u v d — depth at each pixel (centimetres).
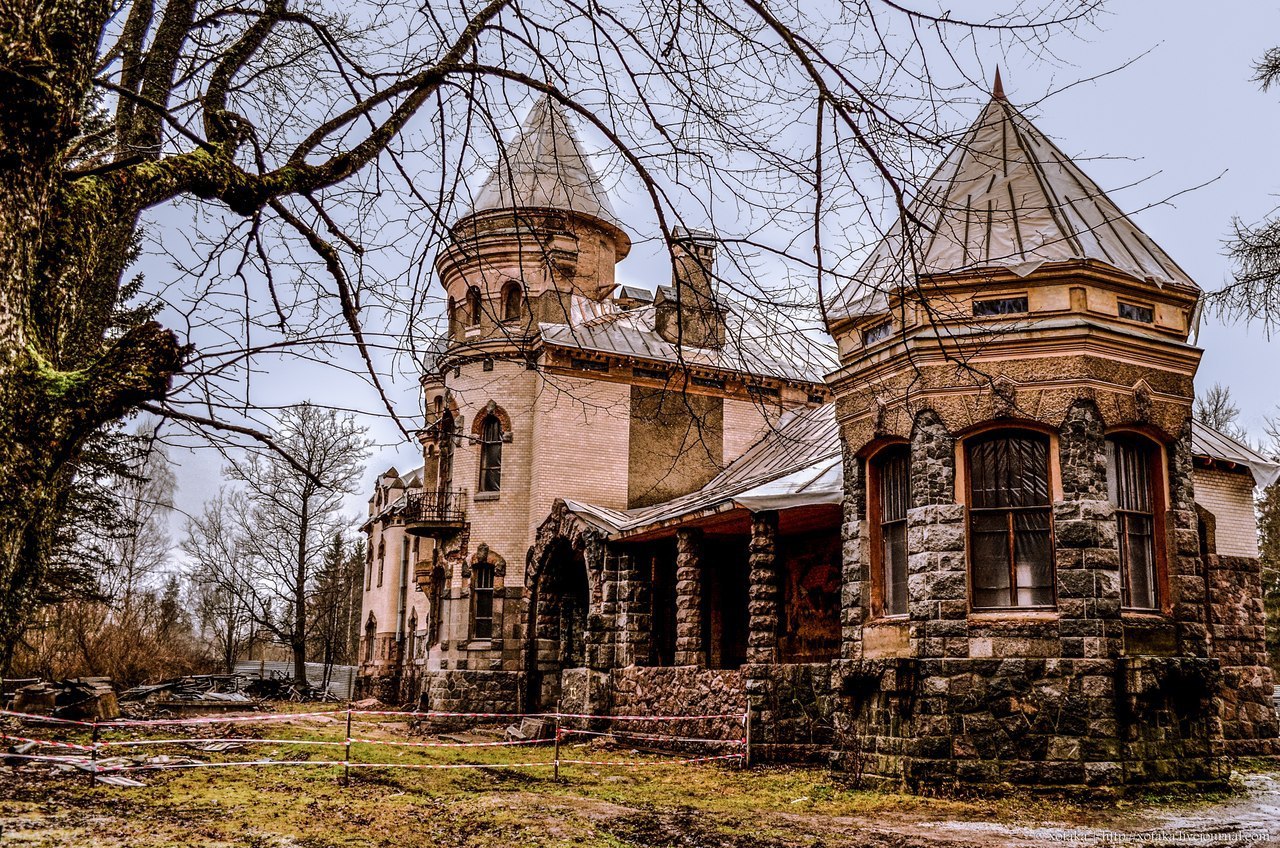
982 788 1345
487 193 3331
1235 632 1969
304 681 4753
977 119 679
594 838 1081
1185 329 1545
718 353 770
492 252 3244
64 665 3847
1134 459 1489
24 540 416
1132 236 1562
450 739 2561
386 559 4441
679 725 2120
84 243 468
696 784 1560
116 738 2180
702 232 719
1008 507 1449
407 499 3662
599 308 3369
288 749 2045
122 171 502
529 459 3144
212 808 1232
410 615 3891
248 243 671
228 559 5056
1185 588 1451
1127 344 1459
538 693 2916
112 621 4453
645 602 2473
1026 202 1505
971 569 1449
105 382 439
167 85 715
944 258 1470
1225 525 2031
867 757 1505
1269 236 1482
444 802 1348
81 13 432
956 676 1398
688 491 3164
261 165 618
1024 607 1413
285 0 723
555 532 2842
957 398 1470
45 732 2188
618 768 1792
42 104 394
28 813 1112
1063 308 1444
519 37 718
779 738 1798
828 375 1678
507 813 1251
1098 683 1338
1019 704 1365
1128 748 1328
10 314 396
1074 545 1388
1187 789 1342
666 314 3228
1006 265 1431
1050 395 1433
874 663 1467
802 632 2262
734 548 2573
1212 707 1399
